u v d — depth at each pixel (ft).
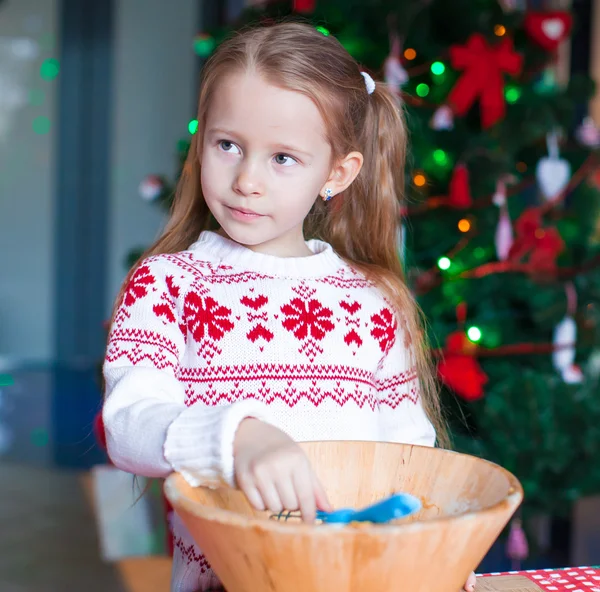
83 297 18.20
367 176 3.89
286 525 1.73
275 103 2.95
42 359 18.21
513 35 7.71
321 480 2.48
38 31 17.72
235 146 3.03
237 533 1.78
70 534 8.45
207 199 3.11
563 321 7.34
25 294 18.13
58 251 18.07
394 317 3.58
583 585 2.69
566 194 8.24
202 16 17.28
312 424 3.19
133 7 17.76
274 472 2.04
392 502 2.17
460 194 6.87
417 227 7.30
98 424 4.38
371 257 3.96
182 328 3.18
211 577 3.01
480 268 7.32
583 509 9.14
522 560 7.68
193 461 2.21
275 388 3.18
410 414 3.52
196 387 3.16
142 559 7.67
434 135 7.39
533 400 7.11
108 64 17.80
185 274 3.24
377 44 7.27
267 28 3.26
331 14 7.20
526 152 7.79
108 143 17.97
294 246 3.57
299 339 3.27
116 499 9.23
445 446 4.11
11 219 18.01
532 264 7.43
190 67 17.97
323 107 3.08
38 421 13.08
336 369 3.29
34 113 17.88
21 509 9.13
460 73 7.39
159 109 18.02
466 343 7.23
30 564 7.70
